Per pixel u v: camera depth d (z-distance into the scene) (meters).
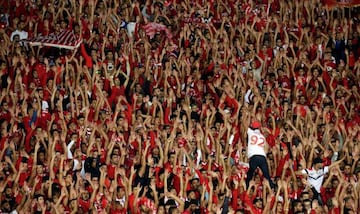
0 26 77.75
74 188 62.66
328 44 79.31
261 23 80.06
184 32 78.62
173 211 61.56
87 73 73.00
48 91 71.25
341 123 71.12
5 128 67.44
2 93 70.56
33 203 61.22
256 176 65.31
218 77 75.12
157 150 66.75
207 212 62.47
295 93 74.75
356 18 81.88
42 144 66.19
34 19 78.12
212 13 81.31
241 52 78.00
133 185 64.31
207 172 64.94
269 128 70.44
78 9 79.06
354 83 76.88
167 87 73.94
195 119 71.25
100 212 61.47
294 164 67.81
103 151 66.50
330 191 65.38
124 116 69.88
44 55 75.56
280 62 77.00
